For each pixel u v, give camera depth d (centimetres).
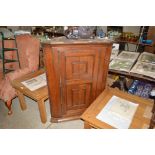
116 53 193
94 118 118
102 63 137
